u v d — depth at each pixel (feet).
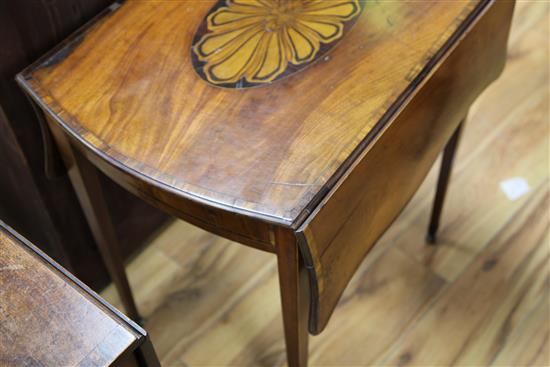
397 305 4.74
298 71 3.26
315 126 3.05
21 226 4.50
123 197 4.53
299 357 3.69
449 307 4.72
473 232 5.08
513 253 4.97
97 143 3.05
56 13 3.46
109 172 3.26
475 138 5.59
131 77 3.28
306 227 2.73
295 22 3.49
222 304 4.80
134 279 4.93
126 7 3.58
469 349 4.53
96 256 4.68
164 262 5.01
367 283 4.84
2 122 3.57
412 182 3.61
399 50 3.32
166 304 4.81
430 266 4.92
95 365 2.01
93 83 3.26
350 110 3.09
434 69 3.25
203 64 3.32
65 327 2.07
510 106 5.77
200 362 4.55
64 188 4.08
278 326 4.69
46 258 2.27
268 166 2.92
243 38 3.43
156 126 3.10
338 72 3.25
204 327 4.70
